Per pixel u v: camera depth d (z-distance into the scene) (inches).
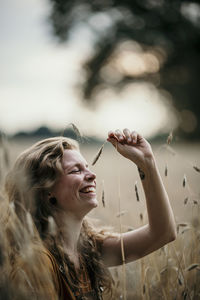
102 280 77.9
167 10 813.9
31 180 68.9
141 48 891.4
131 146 72.7
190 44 837.2
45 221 69.9
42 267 59.2
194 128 903.7
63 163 70.8
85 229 81.3
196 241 88.8
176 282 86.0
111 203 101.2
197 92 887.1
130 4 839.1
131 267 89.7
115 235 80.5
